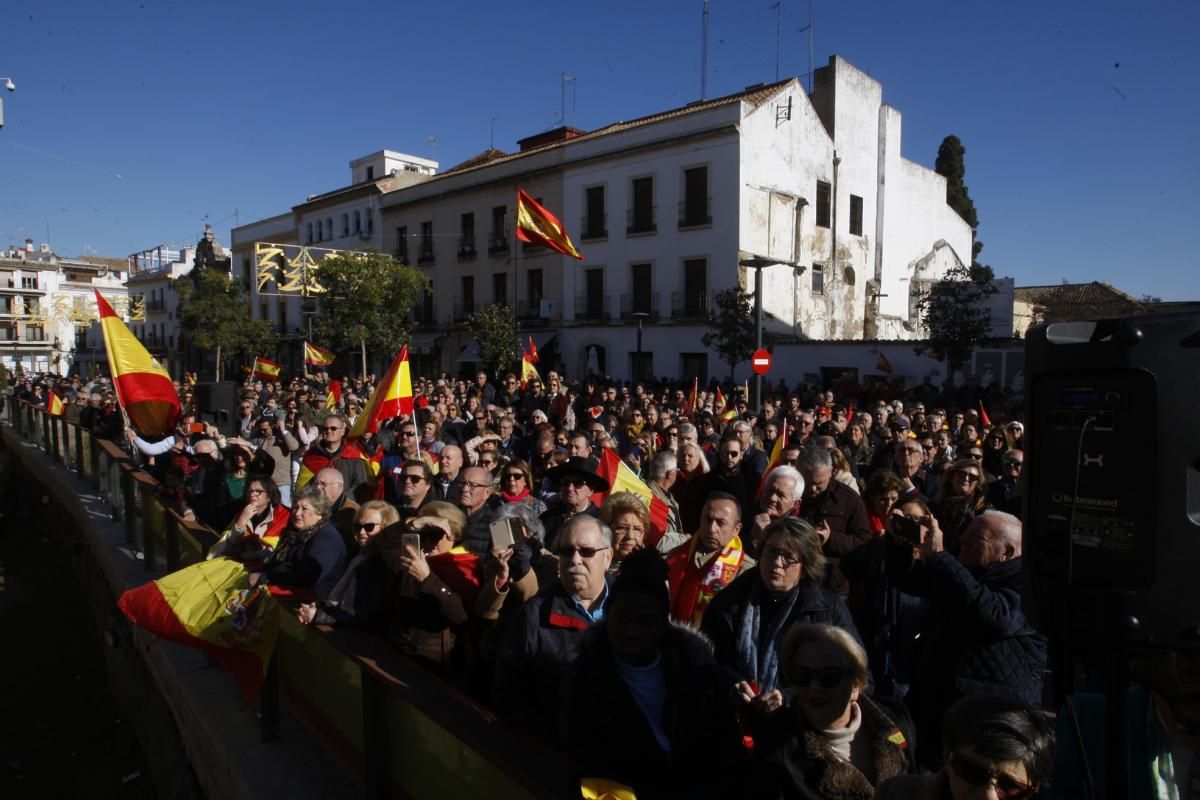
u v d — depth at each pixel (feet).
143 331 214.48
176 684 17.72
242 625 14.39
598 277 98.07
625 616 7.89
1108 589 4.93
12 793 20.03
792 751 7.52
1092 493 5.04
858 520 14.71
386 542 12.16
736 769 7.75
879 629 12.12
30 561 41.52
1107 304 100.32
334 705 11.70
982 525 10.62
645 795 7.63
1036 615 5.43
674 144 88.69
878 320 107.14
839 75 98.32
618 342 95.30
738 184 83.97
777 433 30.37
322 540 13.99
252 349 135.95
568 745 7.98
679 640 8.46
